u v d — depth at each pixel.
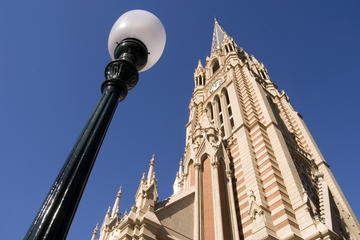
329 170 33.94
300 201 22.27
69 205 4.37
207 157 30.52
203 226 23.00
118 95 6.43
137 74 7.03
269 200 23.69
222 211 24.09
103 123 5.66
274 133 30.52
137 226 19.33
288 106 46.22
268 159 27.03
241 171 28.83
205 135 33.12
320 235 19.06
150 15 7.67
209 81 55.09
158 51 7.77
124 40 7.36
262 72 56.38
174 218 22.53
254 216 21.94
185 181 30.77
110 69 6.82
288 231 20.11
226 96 46.41
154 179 23.62
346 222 26.09
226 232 22.50
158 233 19.88
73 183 4.60
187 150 34.66
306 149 37.66
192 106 52.59
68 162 4.91
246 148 29.61
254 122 32.91
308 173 31.44
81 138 5.33
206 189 26.48
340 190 30.70
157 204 24.47
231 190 27.02
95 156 5.20
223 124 40.78
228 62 52.34
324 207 23.34
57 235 4.00
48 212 4.19
